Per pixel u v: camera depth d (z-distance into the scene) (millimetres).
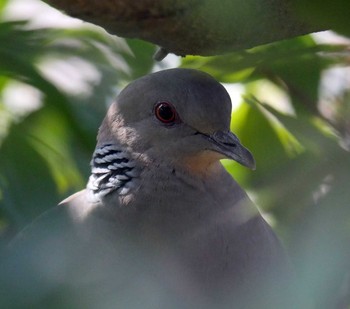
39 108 2334
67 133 2336
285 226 2148
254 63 2158
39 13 2363
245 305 2236
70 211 2256
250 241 2244
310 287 2084
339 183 2111
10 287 2146
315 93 2180
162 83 2256
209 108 2250
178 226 2248
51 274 2201
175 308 2232
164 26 2166
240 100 2264
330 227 2105
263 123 2227
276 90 2225
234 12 2131
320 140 2150
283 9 2141
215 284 2238
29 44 2287
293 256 2133
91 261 2240
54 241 2240
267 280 2240
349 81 2180
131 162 2258
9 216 2316
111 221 2248
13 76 2305
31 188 2322
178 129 2254
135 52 2291
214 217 2250
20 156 2326
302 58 2158
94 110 2334
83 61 2326
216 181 2260
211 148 2248
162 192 2254
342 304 2111
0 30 2283
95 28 2316
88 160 2338
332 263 2068
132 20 2168
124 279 2234
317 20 1968
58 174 2336
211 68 2188
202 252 2242
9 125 2334
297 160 2152
